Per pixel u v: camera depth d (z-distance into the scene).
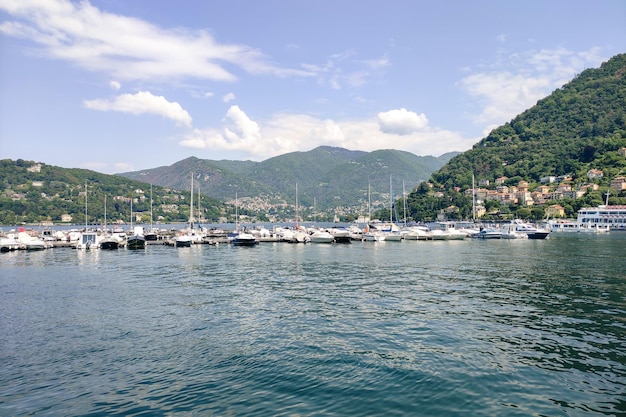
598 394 15.14
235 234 114.75
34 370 17.94
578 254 66.25
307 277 43.81
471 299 31.23
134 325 24.66
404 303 30.11
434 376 16.84
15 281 41.81
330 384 16.25
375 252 75.81
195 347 20.73
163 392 15.73
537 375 16.83
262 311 28.03
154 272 48.50
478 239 112.81
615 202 184.00
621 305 28.64
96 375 17.38
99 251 80.50
